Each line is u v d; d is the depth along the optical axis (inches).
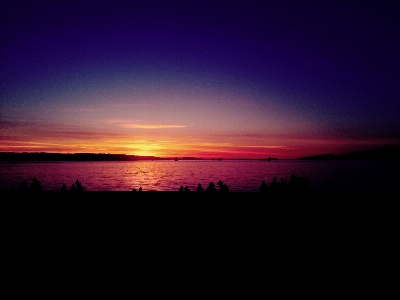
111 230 394.3
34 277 263.3
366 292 234.2
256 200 523.2
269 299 226.7
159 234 378.3
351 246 329.1
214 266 286.8
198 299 227.3
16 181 1787.6
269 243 346.0
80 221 430.3
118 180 2101.4
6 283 252.5
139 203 516.1
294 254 311.7
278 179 2153.1
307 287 244.2
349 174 2598.4
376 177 2220.7
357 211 454.9
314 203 502.6
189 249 330.0
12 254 315.6
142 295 233.0
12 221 429.7
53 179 2043.6
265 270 277.4
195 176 2637.8
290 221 423.5
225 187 544.7
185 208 489.1
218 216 450.9
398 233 363.3
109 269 280.4
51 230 390.0
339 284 248.4
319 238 357.1
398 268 274.1
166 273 272.4
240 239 360.8
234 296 231.3
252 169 4089.6
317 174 2664.9
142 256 310.8
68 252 320.5
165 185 1727.4
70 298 227.9
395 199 502.0
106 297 229.5
